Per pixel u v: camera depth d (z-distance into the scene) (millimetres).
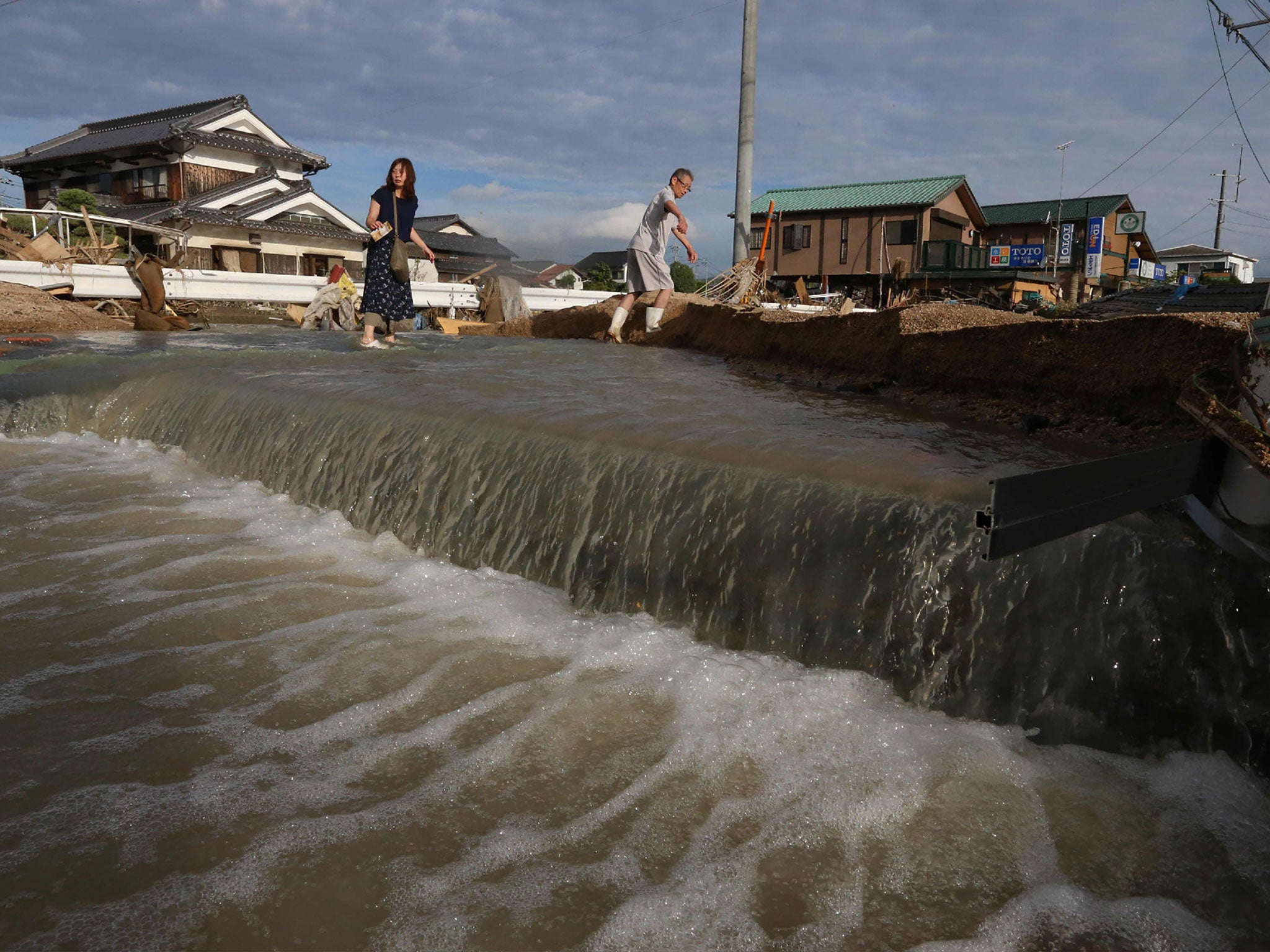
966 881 1739
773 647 2674
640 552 3033
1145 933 1590
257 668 2660
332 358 6836
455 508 3682
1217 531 1980
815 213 36625
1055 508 1711
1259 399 1903
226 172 29891
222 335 9523
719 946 1577
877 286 35281
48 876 1689
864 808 1977
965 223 38344
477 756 2197
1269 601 1900
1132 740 2068
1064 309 12938
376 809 1967
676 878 1759
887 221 35219
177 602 3148
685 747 2246
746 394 4789
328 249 29625
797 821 1942
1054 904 1660
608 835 1896
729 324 7473
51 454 5301
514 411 4012
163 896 1646
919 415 4039
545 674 2666
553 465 3389
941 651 2348
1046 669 2186
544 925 1617
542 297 14609
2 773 2043
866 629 2482
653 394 4711
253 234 27031
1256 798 1876
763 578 2711
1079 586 2150
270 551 3748
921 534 2418
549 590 3262
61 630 2883
